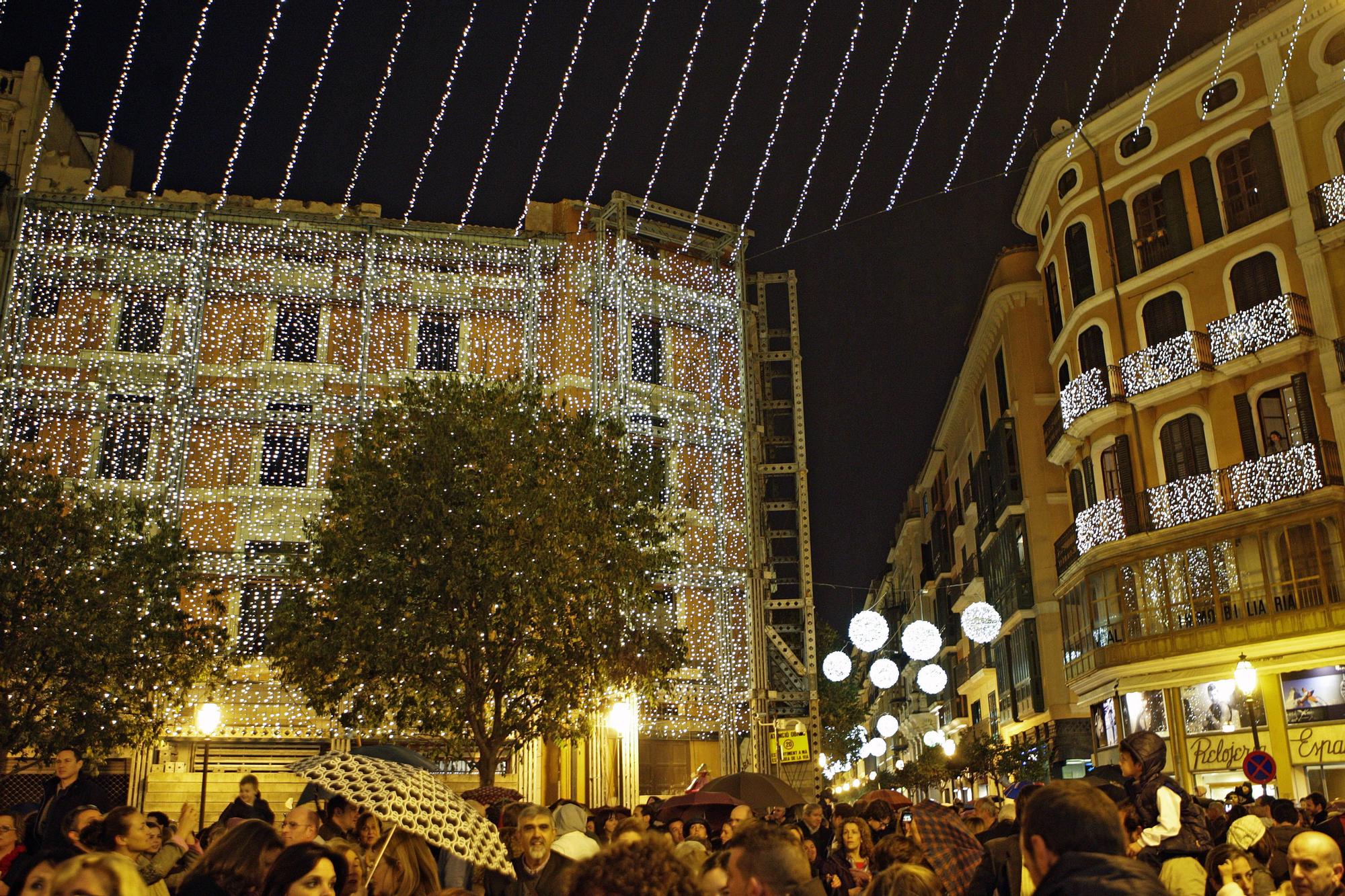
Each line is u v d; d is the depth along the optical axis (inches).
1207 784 1124.5
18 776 1111.0
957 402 2119.8
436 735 905.5
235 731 1187.9
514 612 868.0
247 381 1307.8
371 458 924.0
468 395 946.1
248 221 1337.4
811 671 1448.1
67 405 1254.3
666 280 1448.1
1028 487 1601.9
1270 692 1068.5
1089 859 143.6
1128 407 1251.8
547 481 913.5
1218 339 1170.6
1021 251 1683.1
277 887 184.2
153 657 978.1
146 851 278.2
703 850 273.4
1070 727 1512.1
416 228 1365.7
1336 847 237.8
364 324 1336.1
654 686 981.8
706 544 1387.8
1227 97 1208.8
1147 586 1194.6
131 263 1302.9
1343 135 1091.9
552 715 901.8
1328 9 1112.2
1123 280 1288.1
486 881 322.7
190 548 1027.9
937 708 2385.6
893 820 462.9
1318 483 1050.7
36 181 1323.8
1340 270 1081.4
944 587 2369.6
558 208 1440.7
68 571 944.3
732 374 1464.1
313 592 950.4
